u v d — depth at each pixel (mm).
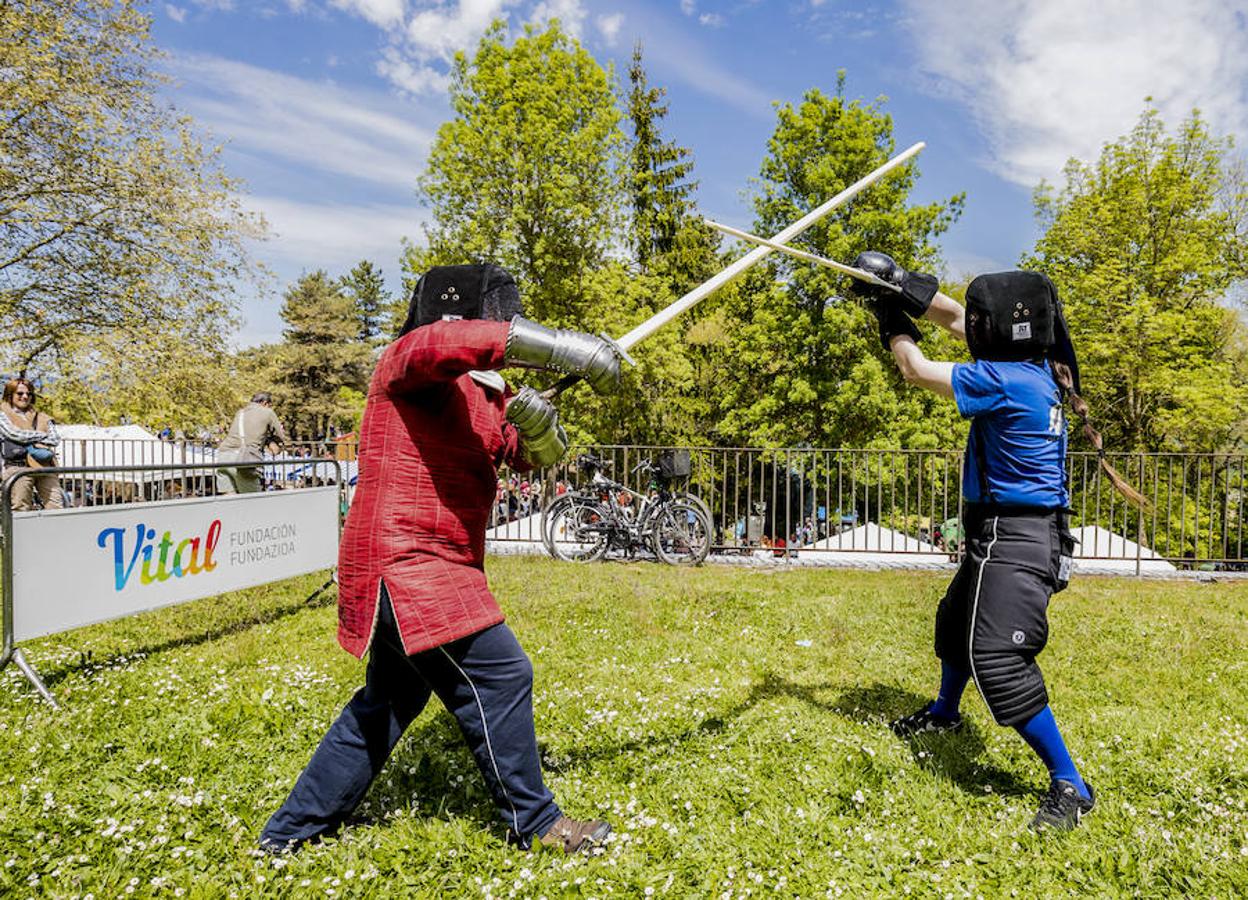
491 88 13836
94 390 15023
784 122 16656
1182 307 18219
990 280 3014
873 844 2598
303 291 48969
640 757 3250
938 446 15797
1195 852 2520
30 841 2469
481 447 2434
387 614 2311
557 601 6531
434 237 14406
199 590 5293
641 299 16547
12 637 4062
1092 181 19312
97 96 14820
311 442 10211
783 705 3951
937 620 3510
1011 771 3244
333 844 2477
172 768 3115
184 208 15438
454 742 3311
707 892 2311
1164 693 4328
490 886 2283
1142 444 17938
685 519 9172
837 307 16406
